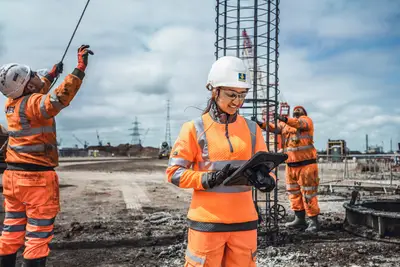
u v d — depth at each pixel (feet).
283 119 20.47
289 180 22.74
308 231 21.72
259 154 8.03
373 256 17.44
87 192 39.65
